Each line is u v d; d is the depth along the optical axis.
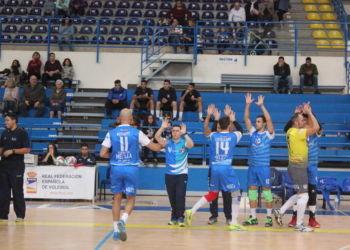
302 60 15.76
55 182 10.74
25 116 13.86
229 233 6.78
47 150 12.20
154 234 6.61
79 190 10.68
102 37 17.27
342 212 9.80
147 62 15.82
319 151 12.81
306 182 7.12
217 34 16.48
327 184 10.35
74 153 13.33
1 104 13.97
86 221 7.73
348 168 12.66
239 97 14.84
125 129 6.15
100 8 19.45
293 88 15.67
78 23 18.22
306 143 7.17
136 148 6.15
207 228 7.23
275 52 16.84
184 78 15.61
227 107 7.78
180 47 16.30
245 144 13.02
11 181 7.59
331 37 17.78
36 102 13.98
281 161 12.95
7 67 15.99
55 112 14.26
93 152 13.09
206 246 5.79
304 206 7.11
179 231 6.90
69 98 15.00
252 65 15.79
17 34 18.14
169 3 19.56
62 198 10.71
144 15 18.94
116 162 6.11
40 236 6.30
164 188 12.29
